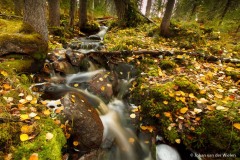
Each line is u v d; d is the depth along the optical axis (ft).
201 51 20.58
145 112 12.84
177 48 21.99
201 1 44.75
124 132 12.07
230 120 9.70
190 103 11.68
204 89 12.80
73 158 9.07
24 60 13.07
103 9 75.36
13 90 10.51
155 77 15.33
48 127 8.56
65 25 32.73
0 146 7.28
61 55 16.79
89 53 17.78
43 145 7.54
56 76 14.87
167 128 11.26
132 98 14.47
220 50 20.66
